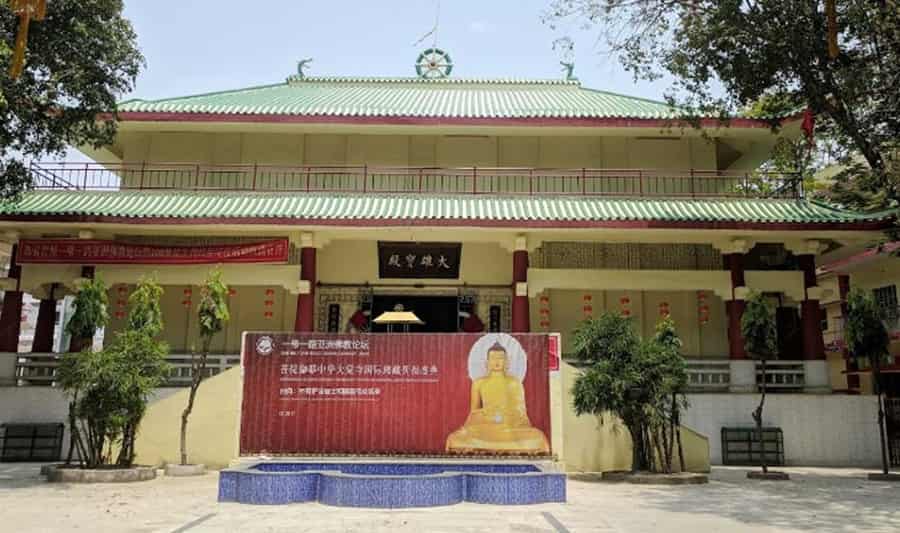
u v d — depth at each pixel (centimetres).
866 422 2044
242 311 2477
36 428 1978
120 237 2325
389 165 2512
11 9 1487
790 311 2506
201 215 2086
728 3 1664
